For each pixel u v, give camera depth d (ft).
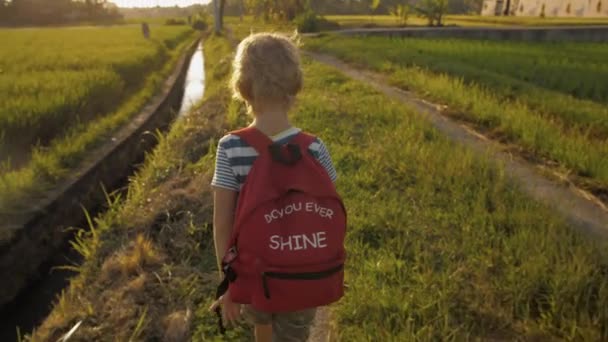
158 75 61.11
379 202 16.47
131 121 36.45
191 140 24.99
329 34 94.17
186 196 17.44
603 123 26.73
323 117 27.40
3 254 17.02
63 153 25.55
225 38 111.55
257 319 7.14
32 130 27.86
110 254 15.16
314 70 46.68
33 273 18.54
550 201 17.08
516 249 13.20
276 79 6.01
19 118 27.84
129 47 75.56
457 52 62.08
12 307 16.96
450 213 15.72
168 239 15.14
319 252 5.77
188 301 11.76
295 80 6.18
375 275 12.08
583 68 48.01
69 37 106.93
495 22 136.26
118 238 16.19
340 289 6.25
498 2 198.70
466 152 20.95
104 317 11.80
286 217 5.71
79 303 12.73
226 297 6.43
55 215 20.83
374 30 97.96
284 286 5.73
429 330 9.99
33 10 275.39
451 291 11.37
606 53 64.23
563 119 28.35
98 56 59.06
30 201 20.40
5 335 15.79
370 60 53.16
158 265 13.71
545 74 44.32
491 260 12.79
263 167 5.83
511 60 54.13
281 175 5.83
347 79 41.83
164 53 87.66
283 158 5.88
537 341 10.09
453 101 32.48
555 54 61.82
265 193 5.69
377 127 25.79
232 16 320.09
